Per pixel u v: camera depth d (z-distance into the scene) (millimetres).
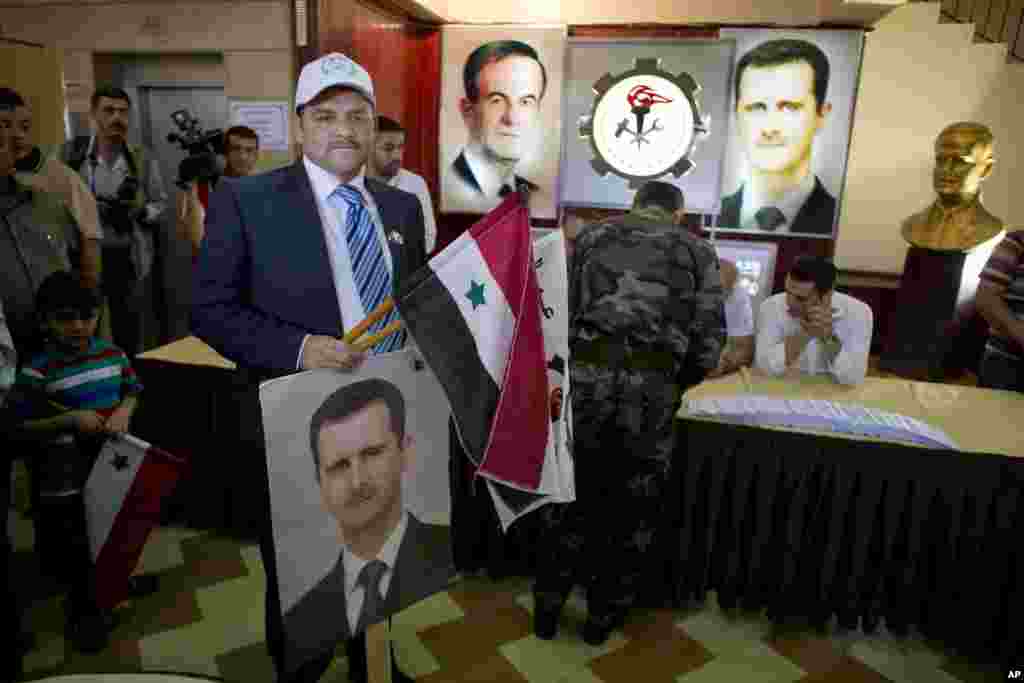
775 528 1974
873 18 4062
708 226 4605
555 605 1979
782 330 2398
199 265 1302
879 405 2137
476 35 4473
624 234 1820
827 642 2064
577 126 4543
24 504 2621
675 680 1884
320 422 1139
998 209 4832
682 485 2014
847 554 1937
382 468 1218
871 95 4867
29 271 2049
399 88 4320
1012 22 5324
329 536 1173
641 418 1776
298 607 1151
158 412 2389
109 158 3023
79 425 1793
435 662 1919
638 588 2109
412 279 1149
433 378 1264
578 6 4398
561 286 1382
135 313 3193
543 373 1261
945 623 1908
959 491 1812
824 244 4508
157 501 1923
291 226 1301
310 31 3199
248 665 1857
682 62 4352
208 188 3227
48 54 3074
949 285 3943
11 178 2045
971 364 4281
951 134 3807
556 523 1930
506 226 1228
